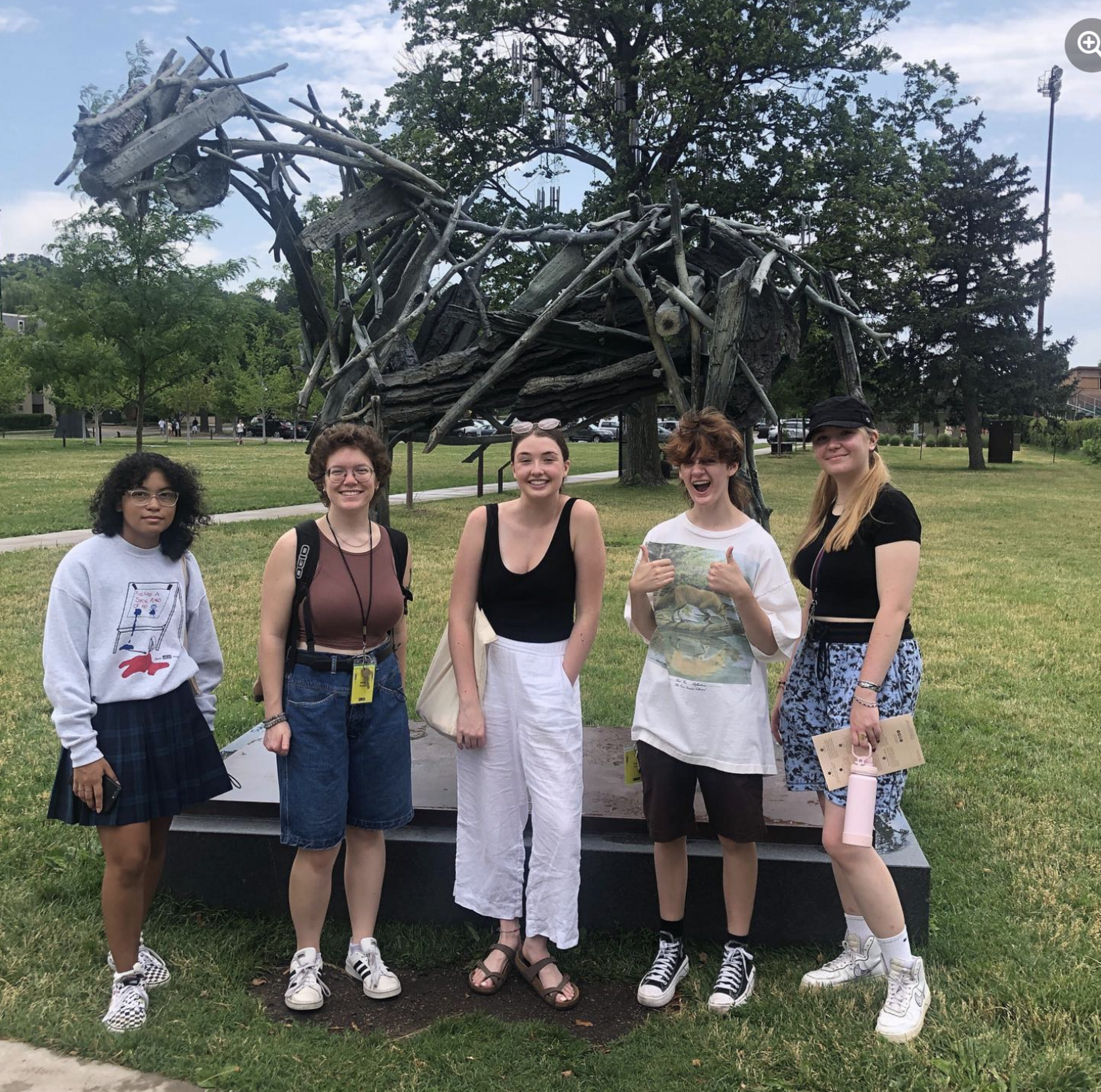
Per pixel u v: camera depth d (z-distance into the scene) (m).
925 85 17.47
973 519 14.46
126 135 4.43
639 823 3.08
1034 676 6.14
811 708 2.70
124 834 2.49
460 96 16.02
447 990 2.80
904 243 16.31
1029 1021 2.59
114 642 2.48
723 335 3.95
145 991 2.65
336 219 4.82
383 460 2.70
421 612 7.60
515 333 4.56
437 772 3.50
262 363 42.69
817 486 2.76
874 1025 2.57
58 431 41.53
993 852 3.62
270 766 3.52
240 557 9.93
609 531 11.95
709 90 14.69
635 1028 2.62
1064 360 29.12
